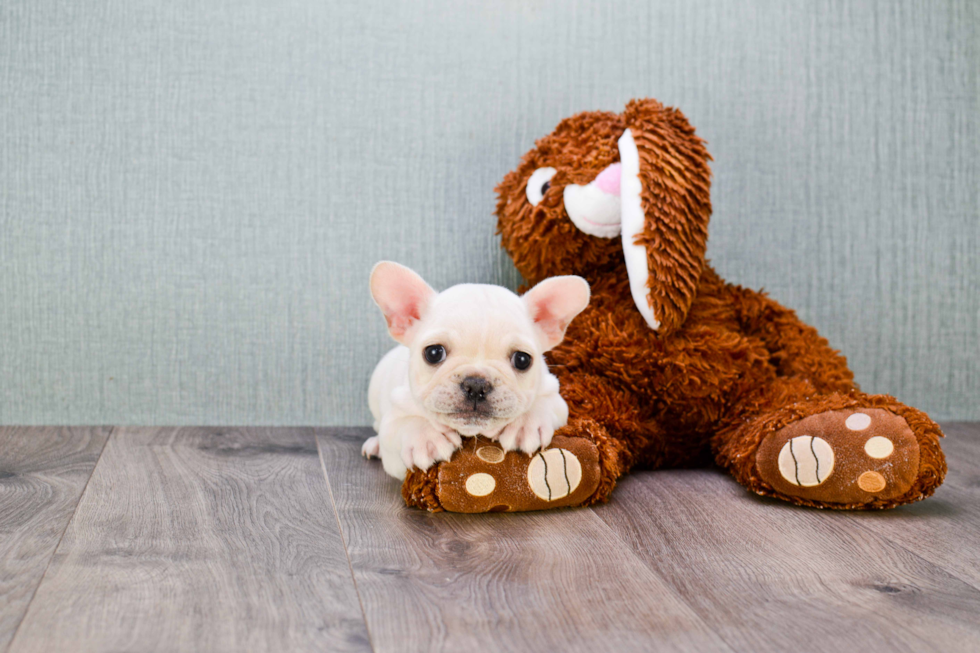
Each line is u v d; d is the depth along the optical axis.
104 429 1.61
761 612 0.80
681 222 1.31
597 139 1.41
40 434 1.55
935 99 1.79
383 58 1.65
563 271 1.48
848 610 0.80
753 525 1.08
